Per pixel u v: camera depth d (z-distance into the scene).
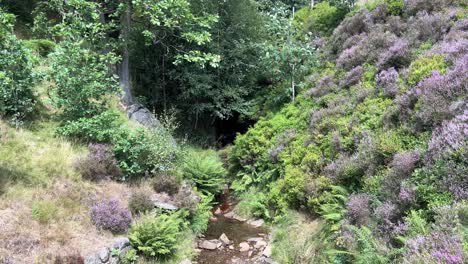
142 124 11.55
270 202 9.49
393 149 6.86
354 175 7.48
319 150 9.23
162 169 9.15
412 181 5.87
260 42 15.55
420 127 6.99
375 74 10.45
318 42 16.33
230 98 15.01
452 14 10.62
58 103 8.98
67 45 9.49
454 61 8.04
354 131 8.49
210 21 13.34
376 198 6.27
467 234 4.18
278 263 7.12
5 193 6.39
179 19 12.21
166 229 6.95
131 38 13.56
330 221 7.26
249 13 15.65
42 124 8.92
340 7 17.48
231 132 16.88
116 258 6.21
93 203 7.15
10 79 8.30
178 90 15.01
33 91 9.58
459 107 6.47
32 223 6.02
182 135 14.68
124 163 8.55
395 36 11.73
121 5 11.30
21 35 12.83
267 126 12.64
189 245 7.74
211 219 9.69
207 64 14.52
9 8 13.52
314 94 12.37
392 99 8.90
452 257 3.71
